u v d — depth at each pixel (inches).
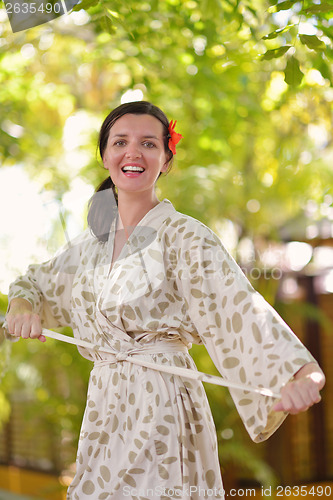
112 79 214.7
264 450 233.9
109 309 73.9
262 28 149.0
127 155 75.6
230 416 192.1
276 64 169.3
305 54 141.6
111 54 185.9
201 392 74.4
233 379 69.4
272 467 232.5
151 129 76.6
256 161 212.1
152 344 72.8
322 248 219.9
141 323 72.8
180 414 70.9
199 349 181.6
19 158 178.1
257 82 194.9
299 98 173.2
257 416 67.2
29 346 214.4
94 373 76.1
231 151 207.5
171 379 71.9
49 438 251.3
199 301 72.1
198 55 164.1
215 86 185.9
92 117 211.9
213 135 193.8
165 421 70.4
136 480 70.4
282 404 61.8
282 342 65.6
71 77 215.5
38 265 85.0
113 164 76.7
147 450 70.0
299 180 205.2
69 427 206.5
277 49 105.2
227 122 198.7
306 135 206.5
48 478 252.4
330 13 117.8
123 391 72.5
